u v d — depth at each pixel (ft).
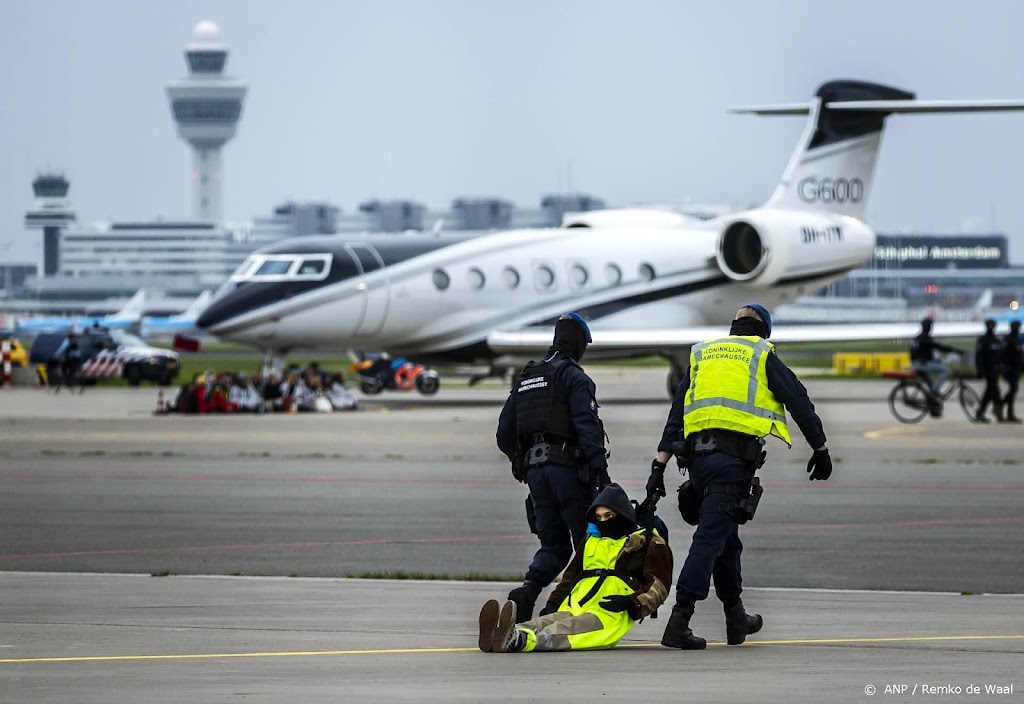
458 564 183.11
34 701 101.76
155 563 182.80
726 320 628.69
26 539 204.85
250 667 115.55
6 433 417.08
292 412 526.16
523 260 577.43
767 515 234.17
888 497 260.42
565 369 137.18
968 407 549.13
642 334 557.74
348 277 541.34
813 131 640.58
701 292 616.39
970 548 196.95
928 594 159.43
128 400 637.30
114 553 191.62
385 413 521.24
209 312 538.88
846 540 204.85
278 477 293.84
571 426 136.36
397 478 291.99
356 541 203.92
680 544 199.82
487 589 161.07
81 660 118.21
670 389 611.88
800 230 612.29
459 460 332.19
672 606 152.97
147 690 105.91
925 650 125.08
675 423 133.90
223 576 171.42
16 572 174.50
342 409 539.70
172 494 262.67
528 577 136.67
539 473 136.77
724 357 132.57
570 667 116.67
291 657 120.16
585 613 125.90
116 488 272.92
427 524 222.48
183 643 126.72
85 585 163.32
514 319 573.74
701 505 131.75
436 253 560.20
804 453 355.97
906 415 506.48
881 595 158.81
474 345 569.23
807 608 149.79
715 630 139.23
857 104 630.74
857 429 437.17
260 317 534.37
